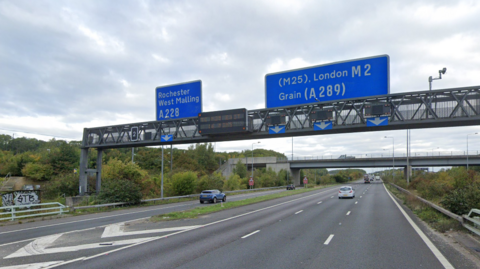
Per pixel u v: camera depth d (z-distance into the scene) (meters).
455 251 9.53
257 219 18.36
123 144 32.41
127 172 43.00
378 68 20.81
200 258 8.89
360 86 21.17
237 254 9.36
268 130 25.33
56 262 8.61
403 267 7.86
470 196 15.08
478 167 72.88
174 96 28.52
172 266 8.07
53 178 53.97
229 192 53.84
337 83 21.80
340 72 21.75
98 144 34.38
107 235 13.26
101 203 29.75
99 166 36.88
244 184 69.75
